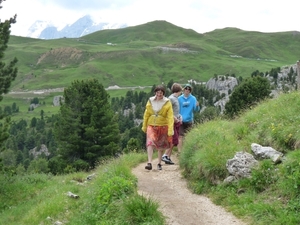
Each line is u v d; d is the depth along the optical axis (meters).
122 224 6.86
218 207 7.89
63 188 13.79
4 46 23.47
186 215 7.41
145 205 7.07
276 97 13.30
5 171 20.08
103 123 46.00
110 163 13.71
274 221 6.52
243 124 11.87
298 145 8.68
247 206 7.34
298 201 6.79
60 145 46.09
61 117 46.12
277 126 9.88
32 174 20.70
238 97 42.16
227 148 9.73
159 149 11.43
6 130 21.33
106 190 8.24
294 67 176.88
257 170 8.22
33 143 159.38
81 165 41.91
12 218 12.95
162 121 11.18
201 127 13.16
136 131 88.94
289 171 7.59
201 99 162.50
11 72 24.11
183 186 9.78
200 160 9.81
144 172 11.63
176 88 12.99
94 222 7.67
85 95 47.34
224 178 8.91
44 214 10.77
